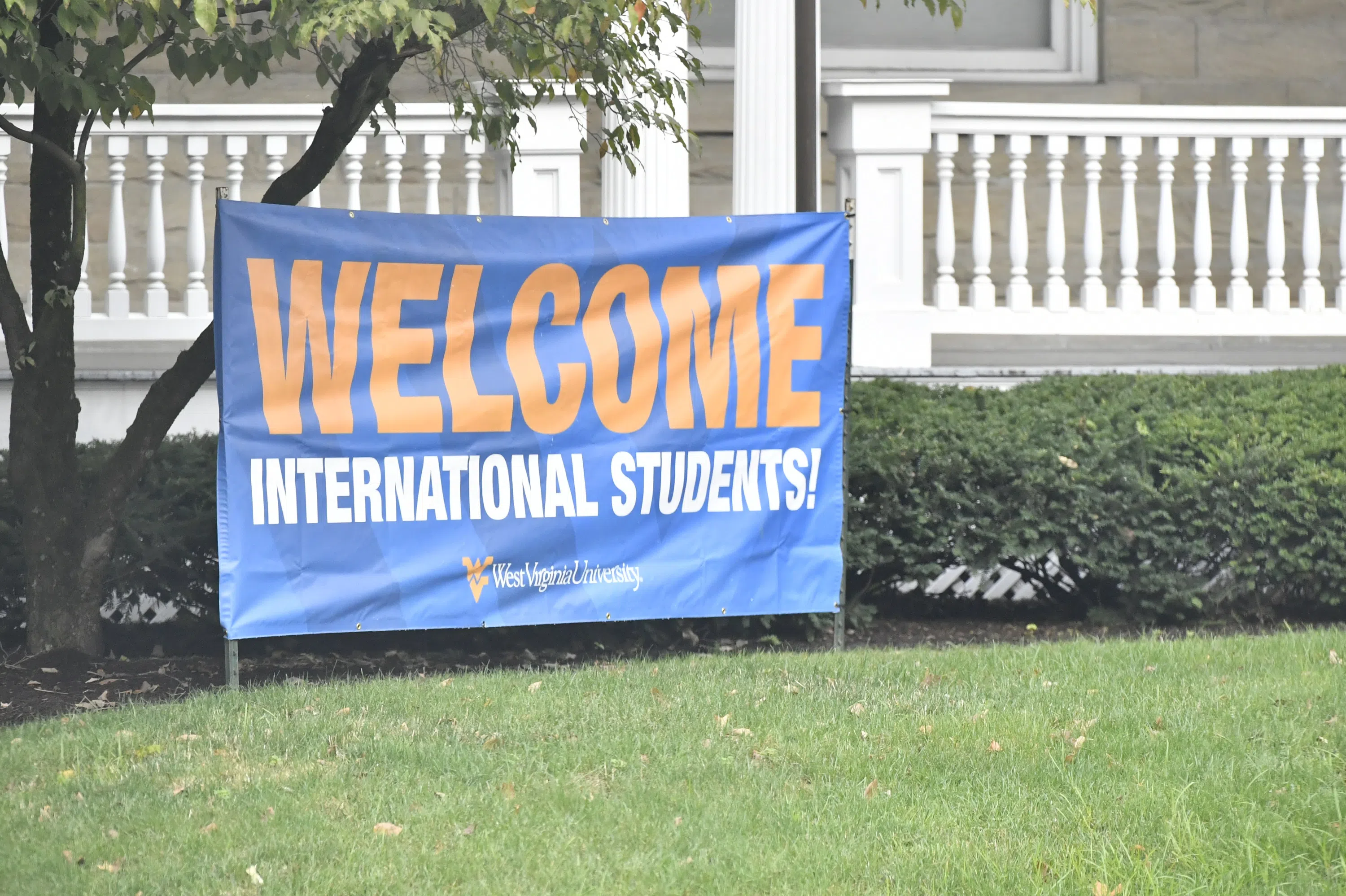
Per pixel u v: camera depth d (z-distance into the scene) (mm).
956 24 28031
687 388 26891
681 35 37250
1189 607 30672
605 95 31438
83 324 35781
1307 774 18703
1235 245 39438
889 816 17812
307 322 24734
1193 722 21203
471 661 28250
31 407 26781
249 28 28781
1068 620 32281
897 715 22125
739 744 20641
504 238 25828
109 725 21734
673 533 26938
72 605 27172
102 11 20781
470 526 25844
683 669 25453
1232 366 39375
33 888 15680
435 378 25547
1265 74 48219
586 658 28359
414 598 25516
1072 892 15555
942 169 37875
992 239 47375
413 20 20516
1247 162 46844
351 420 25047
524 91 35375
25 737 21250
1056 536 30969
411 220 25312
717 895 15719
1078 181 47719
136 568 29141
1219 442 30797
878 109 36719
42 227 27531
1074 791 18438
